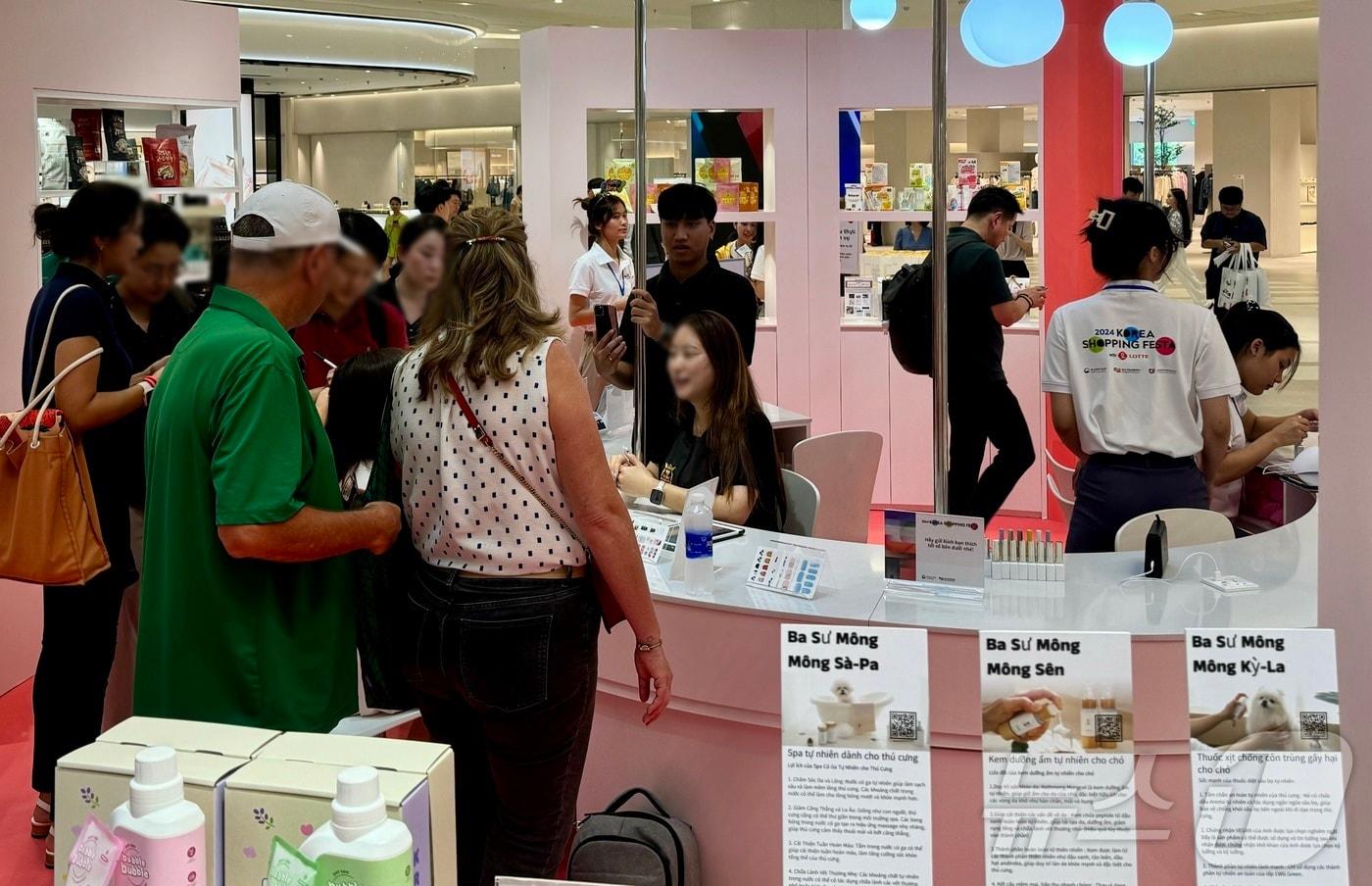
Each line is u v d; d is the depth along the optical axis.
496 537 2.22
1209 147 17.12
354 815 1.23
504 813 2.34
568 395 2.19
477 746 2.49
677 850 2.65
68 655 3.39
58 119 5.38
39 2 4.68
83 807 1.37
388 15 14.93
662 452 3.89
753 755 2.68
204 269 1.59
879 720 1.48
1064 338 3.43
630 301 3.74
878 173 7.52
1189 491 3.36
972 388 5.01
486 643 2.20
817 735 1.49
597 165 13.02
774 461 3.50
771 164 6.87
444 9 14.30
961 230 5.00
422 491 2.27
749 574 2.85
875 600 2.62
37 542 3.06
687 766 2.80
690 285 4.12
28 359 3.32
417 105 21.45
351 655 2.40
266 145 21.42
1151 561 2.75
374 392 2.52
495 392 2.19
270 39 15.71
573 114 6.78
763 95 6.74
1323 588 1.41
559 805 2.34
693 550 2.74
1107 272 3.41
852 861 1.48
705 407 3.49
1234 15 14.38
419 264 2.20
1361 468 1.31
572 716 2.28
